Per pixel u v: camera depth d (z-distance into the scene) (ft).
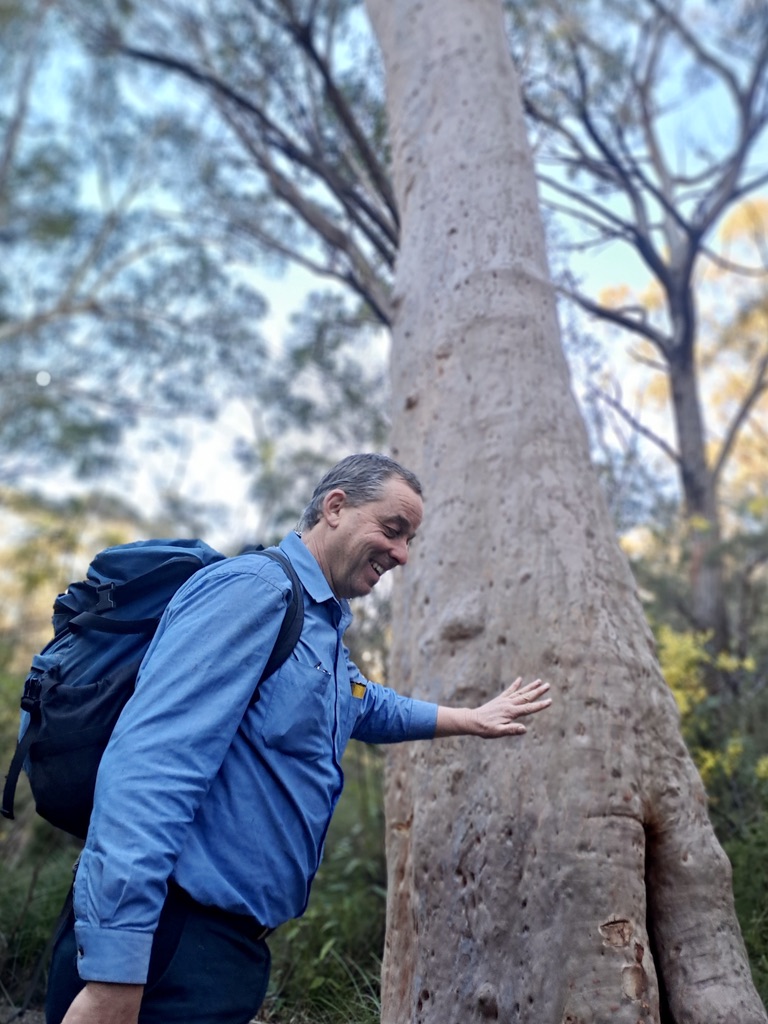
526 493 9.00
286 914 5.24
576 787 7.29
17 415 55.67
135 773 4.61
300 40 26.08
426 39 13.05
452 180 11.55
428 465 9.89
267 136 27.96
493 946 7.05
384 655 16.22
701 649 15.46
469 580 8.84
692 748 13.57
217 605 5.10
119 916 4.39
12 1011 9.71
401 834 8.41
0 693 16.97
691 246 35.47
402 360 10.98
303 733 5.25
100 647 5.42
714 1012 6.67
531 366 9.93
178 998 4.81
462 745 7.95
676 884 7.22
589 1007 6.50
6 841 14.42
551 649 8.02
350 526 5.89
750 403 38.04
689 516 28.55
